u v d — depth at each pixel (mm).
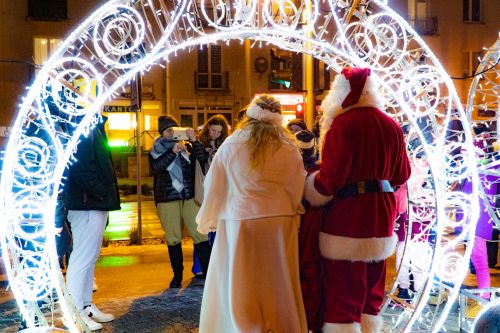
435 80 4176
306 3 3613
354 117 3334
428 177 4266
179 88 23812
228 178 3387
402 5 21141
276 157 3348
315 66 15672
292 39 4188
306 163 4184
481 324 3248
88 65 3240
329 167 3273
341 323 3266
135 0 3449
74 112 3629
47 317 4520
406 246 4324
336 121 3367
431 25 21328
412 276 5199
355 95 3344
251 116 3445
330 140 3312
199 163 5914
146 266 7191
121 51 3289
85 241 4516
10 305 5285
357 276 3301
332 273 3340
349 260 3293
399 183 3605
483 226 4930
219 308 3396
